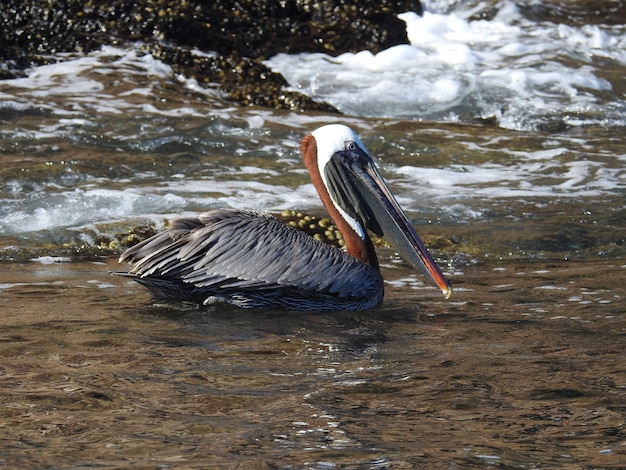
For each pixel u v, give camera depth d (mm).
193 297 9852
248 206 14727
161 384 6938
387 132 20000
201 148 18141
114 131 18688
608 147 19625
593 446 5590
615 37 29438
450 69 25500
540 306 9922
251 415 6203
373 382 7062
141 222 13727
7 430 5828
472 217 14594
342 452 5465
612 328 8852
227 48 24797
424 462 5293
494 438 5754
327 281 9664
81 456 5359
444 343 8391
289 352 8039
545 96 23891
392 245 10297
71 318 9078
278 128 19828
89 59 23281
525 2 31875
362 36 26453
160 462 5262
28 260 12023
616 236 13680
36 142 17656
